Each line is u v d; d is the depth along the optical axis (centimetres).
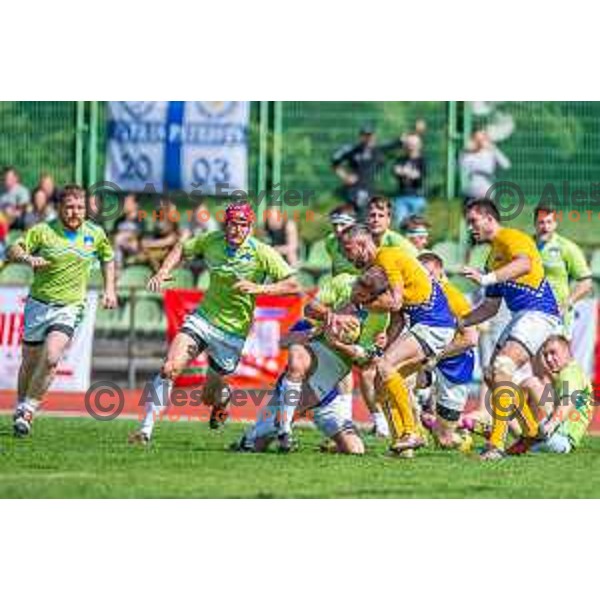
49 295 4975
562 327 5825
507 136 7631
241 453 4625
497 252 4634
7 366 6650
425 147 7638
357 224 4609
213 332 4841
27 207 7531
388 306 4459
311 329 4662
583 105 7625
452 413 4809
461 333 4738
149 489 3906
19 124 7600
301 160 7662
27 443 4769
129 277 7550
